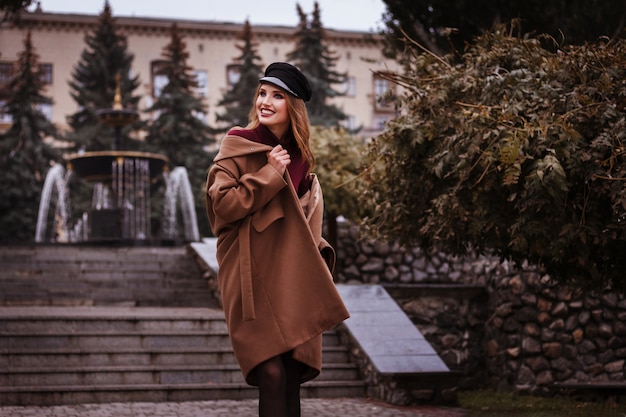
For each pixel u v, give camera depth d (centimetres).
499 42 583
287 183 276
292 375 283
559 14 1011
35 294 1101
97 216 1675
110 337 785
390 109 4344
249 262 269
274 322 268
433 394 693
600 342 841
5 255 1218
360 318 817
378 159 630
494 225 551
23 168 2822
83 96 3194
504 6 1048
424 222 634
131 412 621
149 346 795
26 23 4081
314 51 3181
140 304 1107
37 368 710
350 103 4331
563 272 627
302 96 287
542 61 564
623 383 762
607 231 521
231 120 3083
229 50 4294
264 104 282
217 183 271
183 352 773
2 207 2794
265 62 4297
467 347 921
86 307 1065
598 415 637
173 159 2905
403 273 1141
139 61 4178
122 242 1530
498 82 537
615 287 631
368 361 741
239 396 716
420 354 745
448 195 561
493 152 497
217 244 282
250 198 266
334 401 704
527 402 747
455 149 543
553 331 845
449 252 641
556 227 513
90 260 1228
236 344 271
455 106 582
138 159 1739
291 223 276
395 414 629
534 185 487
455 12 1078
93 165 1728
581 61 530
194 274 1234
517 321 868
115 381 716
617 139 487
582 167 500
